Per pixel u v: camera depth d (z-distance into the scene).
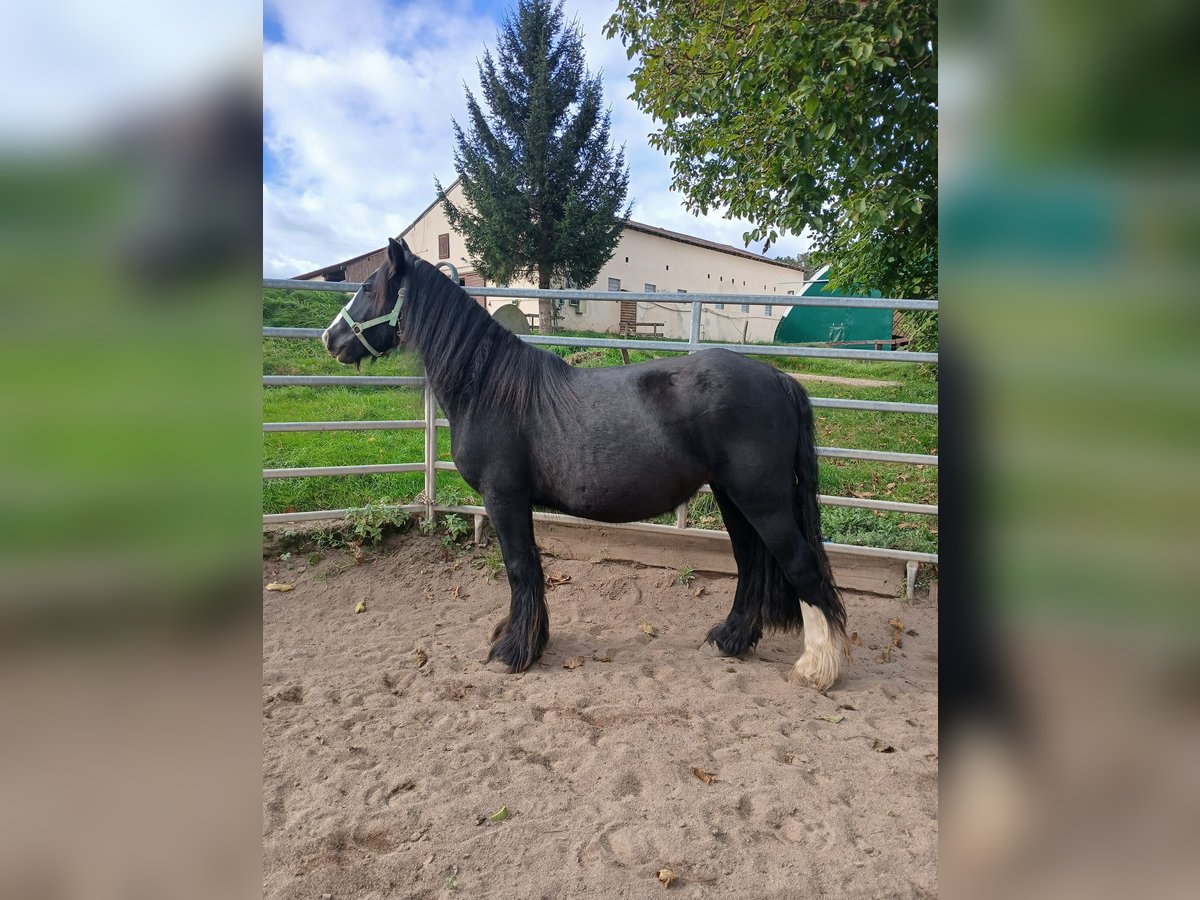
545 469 3.01
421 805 2.15
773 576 3.15
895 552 3.89
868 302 3.65
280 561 4.29
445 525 4.62
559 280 19.14
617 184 18.92
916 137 5.09
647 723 2.68
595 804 2.17
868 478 5.12
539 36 18.31
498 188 18.30
